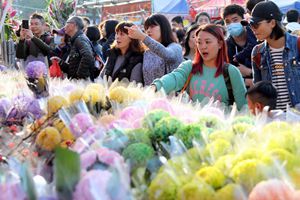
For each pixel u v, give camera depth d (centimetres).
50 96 257
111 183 114
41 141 179
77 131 184
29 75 274
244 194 120
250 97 279
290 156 134
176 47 379
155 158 149
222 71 309
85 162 139
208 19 607
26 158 164
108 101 232
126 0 1486
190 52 471
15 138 202
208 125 183
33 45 522
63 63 506
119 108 223
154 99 223
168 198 122
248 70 422
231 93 310
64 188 113
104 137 164
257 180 123
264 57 340
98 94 232
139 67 396
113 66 411
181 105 229
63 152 114
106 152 145
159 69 383
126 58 401
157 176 130
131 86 284
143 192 126
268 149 143
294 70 331
